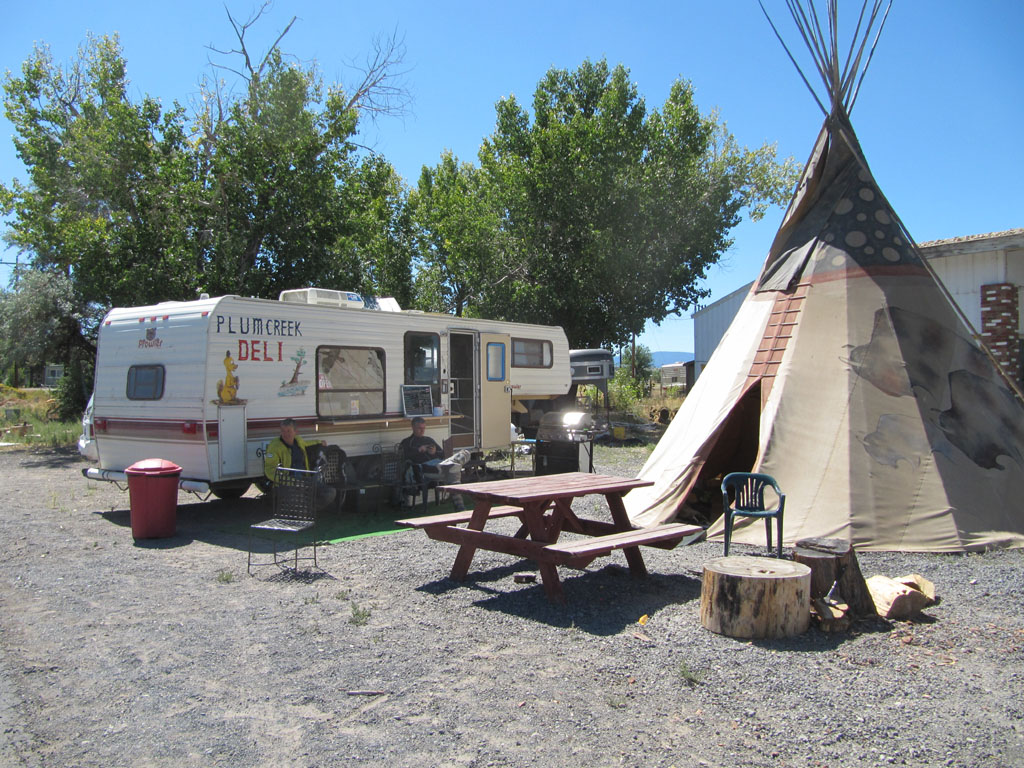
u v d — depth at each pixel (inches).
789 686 157.1
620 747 132.7
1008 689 155.7
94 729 139.7
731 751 131.1
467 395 479.8
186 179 674.2
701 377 357.4
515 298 920.9
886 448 281.1
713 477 359.9
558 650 180.1
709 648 179.5
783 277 337.1
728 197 992.9
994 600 211.8
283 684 160.4
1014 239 481.4
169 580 246.4
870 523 269.0
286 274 700.7
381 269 1066.7
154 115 709.3
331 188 711.1
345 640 187.5
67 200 735.1
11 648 182.4
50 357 900.0
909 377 293.7
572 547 216.5
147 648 182.1
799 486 284.5
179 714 146.0
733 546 281.1
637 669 167.5
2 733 137.9
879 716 143.6
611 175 885.8
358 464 392.5
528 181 898.7
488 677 163.9
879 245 321.7
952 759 127.8
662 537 235.9
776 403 304.3
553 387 647.1
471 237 940.6
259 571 258.1
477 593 230.1
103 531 331.3
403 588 235.6
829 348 306.7
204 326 331.0
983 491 276.4
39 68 764.6
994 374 309.3
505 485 248.1
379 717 144.5
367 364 400.2
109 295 674.8
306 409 368.2
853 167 339.9
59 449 699.4
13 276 866.1
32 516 368.2
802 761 127.6
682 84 937.5
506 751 131.2
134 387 362.0
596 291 919.7
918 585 210.1
